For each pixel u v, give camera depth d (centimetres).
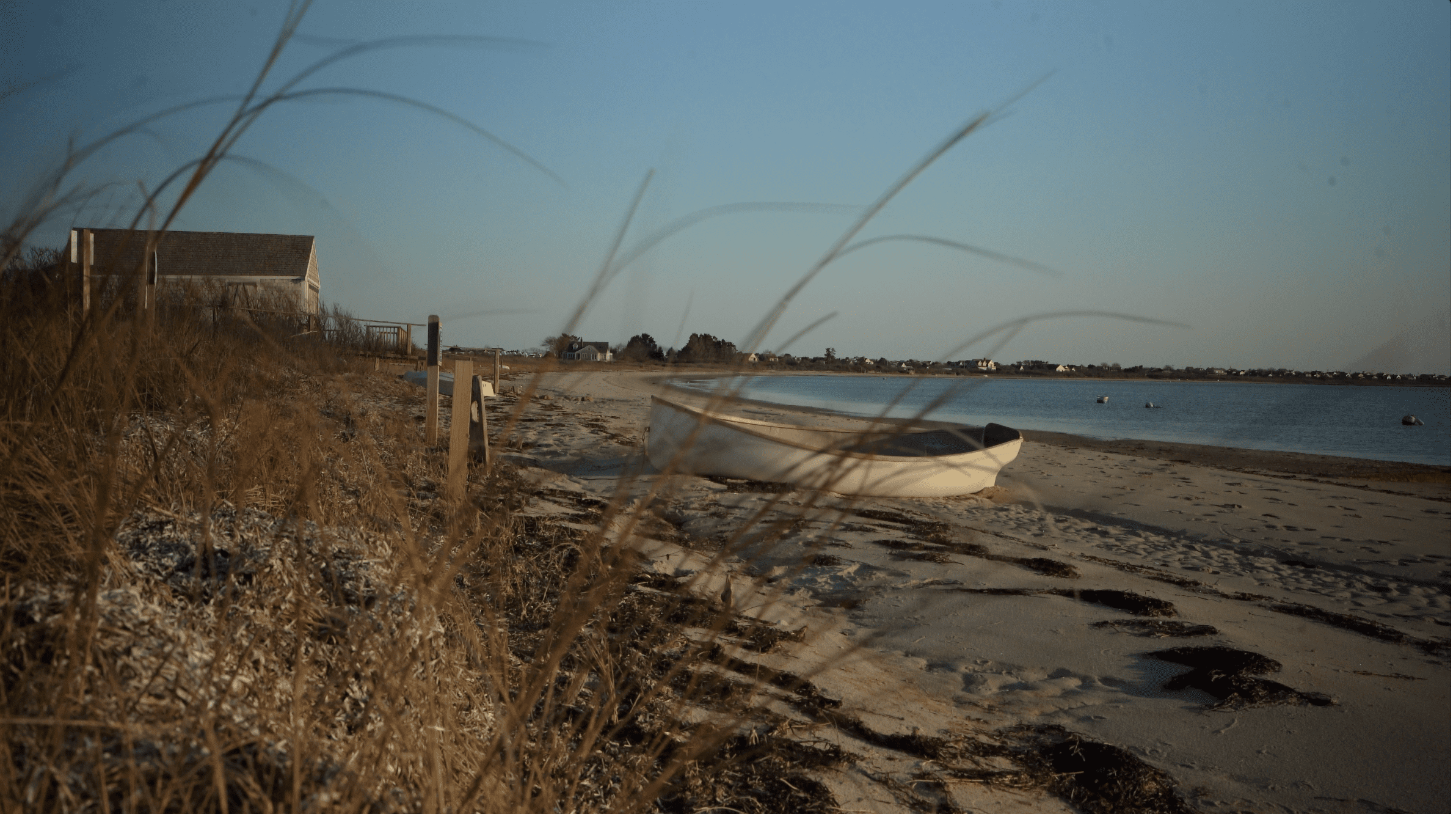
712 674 335
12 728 141
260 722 162
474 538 260
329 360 275
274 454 289
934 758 306
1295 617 589
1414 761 334
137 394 275
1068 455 1920
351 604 238
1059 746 329
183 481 272
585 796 222
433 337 734
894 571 602
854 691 361
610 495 754
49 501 202
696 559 522
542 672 199
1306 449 2706
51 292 271
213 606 209
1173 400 7025
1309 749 342
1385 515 1245
